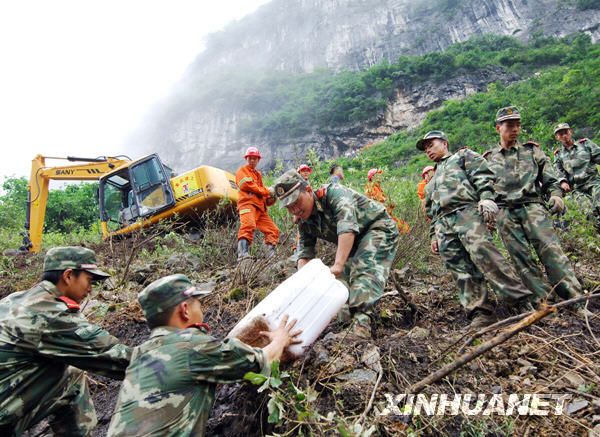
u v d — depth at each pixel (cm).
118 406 185
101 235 978
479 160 338
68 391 252
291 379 221
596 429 187
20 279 586
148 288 213
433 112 8506
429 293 404
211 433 244
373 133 10531
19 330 217
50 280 236
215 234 638
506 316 322
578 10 12744
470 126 6075
